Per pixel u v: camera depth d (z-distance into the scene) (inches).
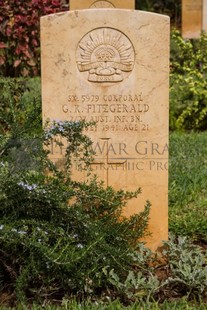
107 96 200.1
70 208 180.5
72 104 200.2
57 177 189.3
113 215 198.7
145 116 201.0
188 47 396.5
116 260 183.9
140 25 196.7
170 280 184.1
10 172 181.6
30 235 175.6
